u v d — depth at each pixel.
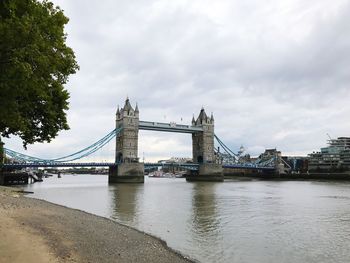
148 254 21.39
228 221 38.84
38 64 17.69
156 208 50.44
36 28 17.08
